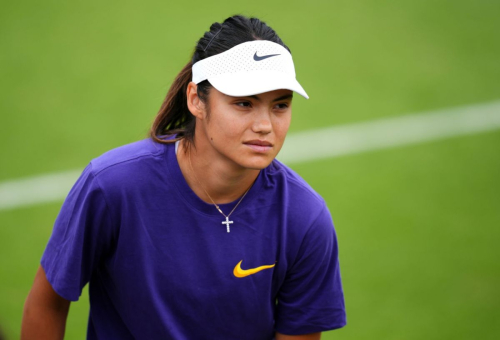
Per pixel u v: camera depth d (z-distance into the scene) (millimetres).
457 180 23422
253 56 7621
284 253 8438
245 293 8438
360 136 26406
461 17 35938
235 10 36250
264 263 8414
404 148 25500
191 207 8164
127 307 8500
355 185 23297
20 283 18422
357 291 18234
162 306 8367
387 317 17266
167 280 8242
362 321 17125
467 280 18578
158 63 31391
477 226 20922
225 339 8758
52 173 23797
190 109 7957
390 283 18516
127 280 8289
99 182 7949
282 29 34906
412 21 35562
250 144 7551
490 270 18953
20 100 28438
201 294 8328
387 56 32531
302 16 36156
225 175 8008
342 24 35375
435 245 20109
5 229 20703
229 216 8258
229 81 7449
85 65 31188
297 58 32469
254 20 8031
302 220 8414
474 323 16953
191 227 8211
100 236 8188
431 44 33500
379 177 23734
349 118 27734
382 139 26156
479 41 33656
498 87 29766
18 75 30266
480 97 29031
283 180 8453
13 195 22469
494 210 21719
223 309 8484
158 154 8211
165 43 33031
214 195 8227
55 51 32125
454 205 22031
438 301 17812
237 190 8203
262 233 8367
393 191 22891
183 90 8445
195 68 7902
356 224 21188
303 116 27875
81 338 16516
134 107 28109
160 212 8133
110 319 8961
